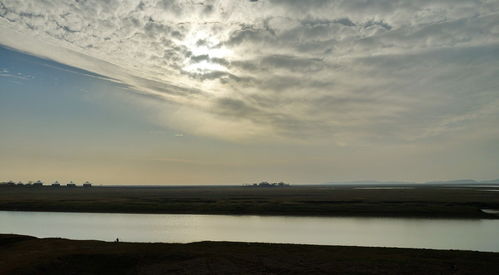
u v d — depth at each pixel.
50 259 23.50
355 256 24.78
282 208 72.81
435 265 22.48
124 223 56.16
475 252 25.89
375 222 55.28
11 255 24.83
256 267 22.69
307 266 22.73
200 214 69.38
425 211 64.69
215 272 21.94
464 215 61.28
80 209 77.62
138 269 22.80
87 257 24.33
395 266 22.44
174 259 24.33
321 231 46.28
